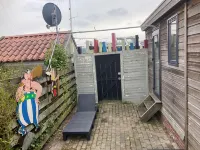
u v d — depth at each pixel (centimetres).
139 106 827
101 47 938
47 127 541
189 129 426
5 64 739
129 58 922
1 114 317
